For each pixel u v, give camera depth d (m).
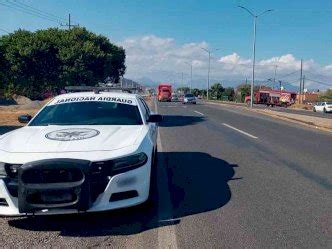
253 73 41.47
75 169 4.29
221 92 119.75
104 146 4.71
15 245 4.11
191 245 4.12
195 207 5.40
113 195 4.51
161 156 9.52
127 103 6.63
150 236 4.37
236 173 7.62
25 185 4.24
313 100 106.06
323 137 14.41
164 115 26.34
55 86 45.75
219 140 12.74
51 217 4.95
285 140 13.12
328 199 5.89
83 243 4.18
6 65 44.91
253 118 24.36
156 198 5.81
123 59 55.41
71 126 5.75
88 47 44.50
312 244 4.17
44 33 45.78
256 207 5.43
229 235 4.40
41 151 4.52
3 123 17.66
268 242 4.21
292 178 7.27
